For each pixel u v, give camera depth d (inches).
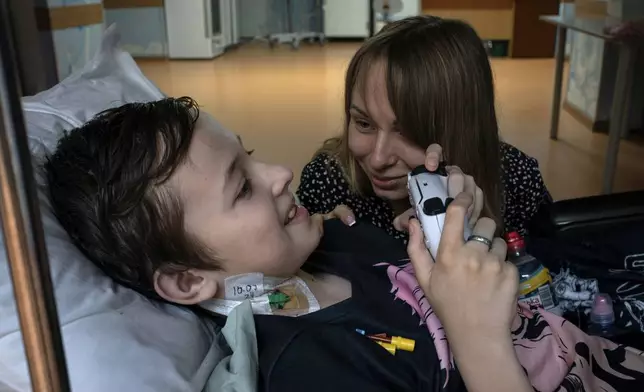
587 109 141.6
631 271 49.5
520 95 169.6
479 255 25.8
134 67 50.8
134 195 30.2
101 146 31.1
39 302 14.7
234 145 33.3
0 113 13.6
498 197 47.9
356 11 263.9
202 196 31.0
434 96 42.9
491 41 225.6
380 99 43.3
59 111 42.4
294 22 265.0
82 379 27.2
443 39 44.0
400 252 42.8
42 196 32.2
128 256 31.4
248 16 270.7
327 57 227.1
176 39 223.0
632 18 117.3
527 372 33.4
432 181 29.6
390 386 30.7
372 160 45.6
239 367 29.5
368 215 53.8
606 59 132.0
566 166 116.6
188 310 34.0
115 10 202.1
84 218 31.5
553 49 223.1
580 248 50.5
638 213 53.3
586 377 34.9
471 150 45.4
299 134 134.8
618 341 44.5
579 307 47.4
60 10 71.4
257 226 32.2
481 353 25.8
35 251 14.5
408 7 229.6
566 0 155.5
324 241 42.6
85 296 29.9
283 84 182.9
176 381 28.7
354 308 34.3
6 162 13.9
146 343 29.4
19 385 28.6
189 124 31.8
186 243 31.3
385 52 43.3
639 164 117.7
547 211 54.9
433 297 26.8
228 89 177.6
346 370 29.9
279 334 31.6
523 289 42.5
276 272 34.4
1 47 13.3
